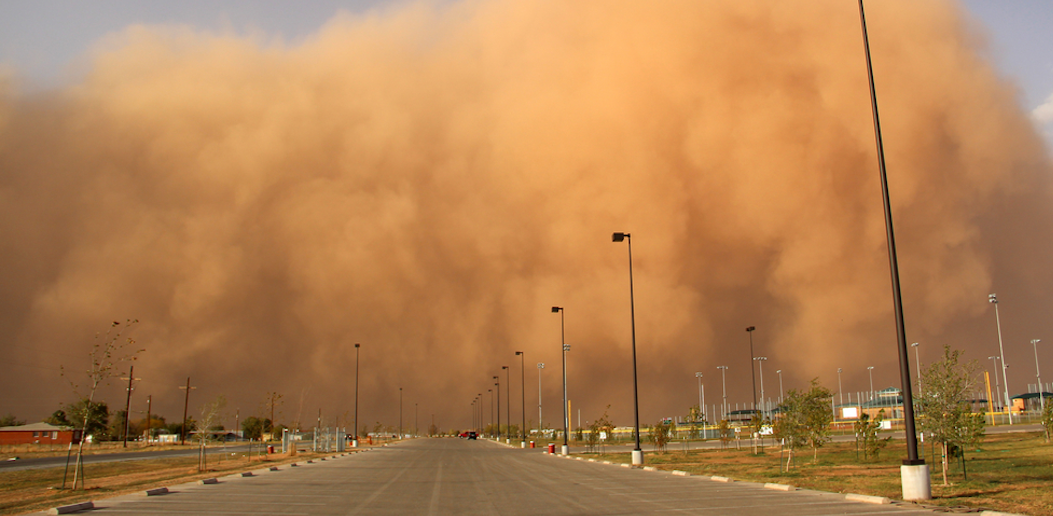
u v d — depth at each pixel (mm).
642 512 14812
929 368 19750
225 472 31047
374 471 30438
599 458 43188
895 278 17109
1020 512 13602
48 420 93750
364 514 14648
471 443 90438
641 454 34156
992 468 24047
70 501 18938
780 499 17359
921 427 19703
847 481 22031
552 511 15141
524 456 47375
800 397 28703
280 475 27859
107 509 15633
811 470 27547
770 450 47312
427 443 90438
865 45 18875
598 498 18016
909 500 16047
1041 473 21828
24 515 14469
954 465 25484
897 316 17000
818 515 13781
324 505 16469
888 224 17500
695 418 75188
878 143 18000
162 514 14625
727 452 46406
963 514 13750
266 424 105625
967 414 19406
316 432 57000
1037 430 53281
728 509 15234
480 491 20281
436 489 21016
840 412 107562
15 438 83750
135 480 27891
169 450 67875
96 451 65812
